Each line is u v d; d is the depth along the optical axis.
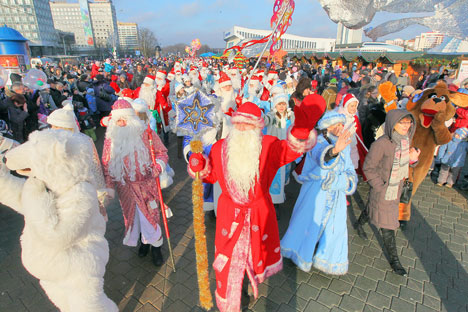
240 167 2.06
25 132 6.08
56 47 93.94
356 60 21.23
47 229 1.70
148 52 72.00
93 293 1.97
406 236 3.99
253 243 2.23
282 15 2.99
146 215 3.06
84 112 7.82
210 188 4.04
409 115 2.95
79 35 124.25
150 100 7.05
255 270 2.28
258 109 2.08
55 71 16.11
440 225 4.25
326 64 23.27
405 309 2.80
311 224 3.02
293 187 5.48
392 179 3.06
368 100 5.76
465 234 4.04
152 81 7.06
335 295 2.96
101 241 2.06
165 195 5.15
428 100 3.83
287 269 3.32
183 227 4.16
